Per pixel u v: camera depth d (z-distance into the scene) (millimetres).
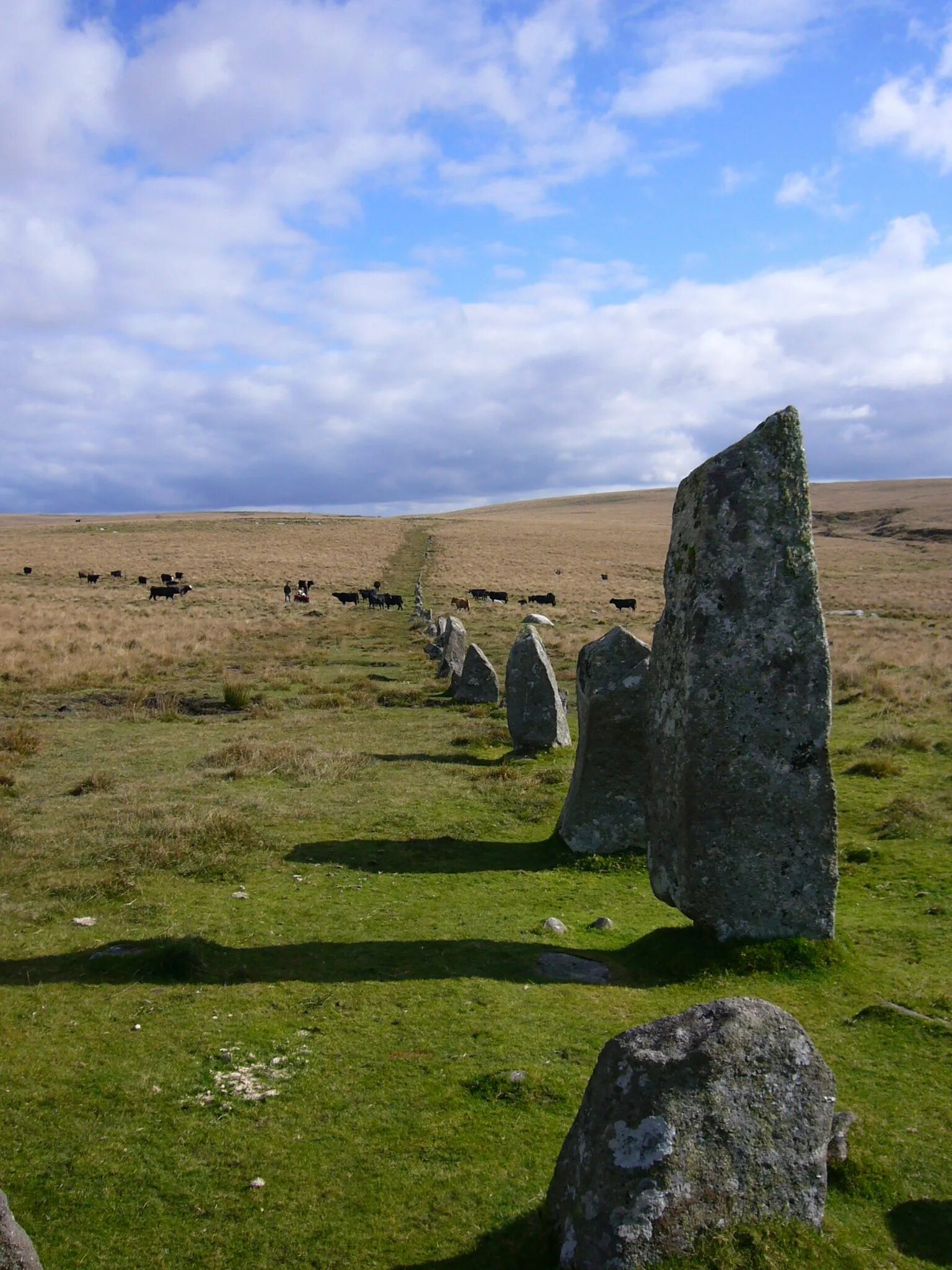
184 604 52938
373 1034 7301
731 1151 4590
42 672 27344
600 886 11297
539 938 9430
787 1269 4461
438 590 68688
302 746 18109
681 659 8680
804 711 8453
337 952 8953
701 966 8406
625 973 8641
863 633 42094
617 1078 4668
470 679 24156
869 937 9352
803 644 8422
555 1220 4781
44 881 10672
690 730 8523
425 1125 6082
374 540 108625
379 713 22688
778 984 8133
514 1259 4801
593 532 126312
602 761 12227
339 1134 5996
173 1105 6324
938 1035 7219
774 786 8484
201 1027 7387
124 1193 5449
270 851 12094
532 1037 7242
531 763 16984
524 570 84562
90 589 59656
